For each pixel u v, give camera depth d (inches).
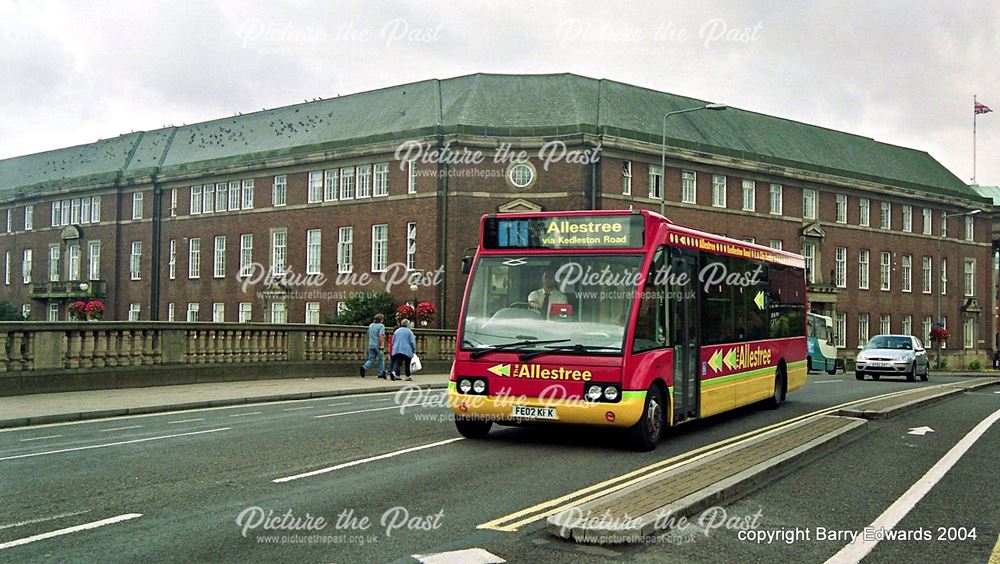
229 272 2488.9
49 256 3016.7
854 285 2669.8
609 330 442.9
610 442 478.9
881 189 2726.4
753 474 358.6
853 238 2674.7
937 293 2908.5
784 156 2493.8
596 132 1971.0
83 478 362.3
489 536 269.7
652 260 459.2
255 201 2437.3
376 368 1158.3
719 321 565.0
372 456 423.5
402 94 2271.2
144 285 2711.6
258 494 329.7
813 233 2508.6
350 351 1125.7
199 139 2719.0
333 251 2244.1
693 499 306.0
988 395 932.0
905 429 564.7
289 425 562.9
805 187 2529.5
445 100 2155.5
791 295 750.5
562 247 464.8
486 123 2026.3
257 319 2397.9
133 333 821.2
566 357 442.6
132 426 561.3
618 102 2128.4
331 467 390.9
